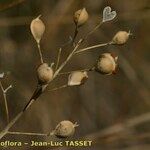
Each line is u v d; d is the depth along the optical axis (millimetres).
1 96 461
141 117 460
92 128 534
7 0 312
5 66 478
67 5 476
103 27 533
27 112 475
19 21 441
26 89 480
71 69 516
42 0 470
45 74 205
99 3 506
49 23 477
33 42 494
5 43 484
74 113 528
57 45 497
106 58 212
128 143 505
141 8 491
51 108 501
